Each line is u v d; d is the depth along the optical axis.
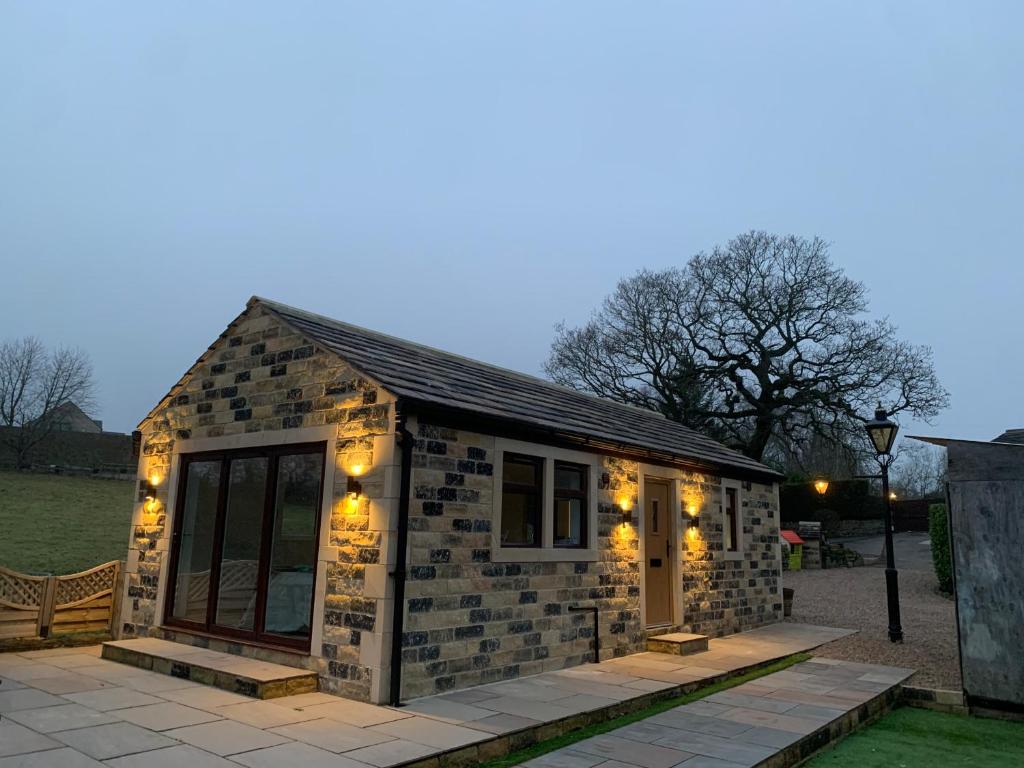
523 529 8.32
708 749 5.68
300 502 7.75
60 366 43.44
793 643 11.03
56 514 21.89
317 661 6.98
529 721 5.94
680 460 11.30
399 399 6.85
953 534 7.94
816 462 37.81
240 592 8.13
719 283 31.55
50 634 8.89
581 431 9.09
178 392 9.69
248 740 5.21
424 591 6.89
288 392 8.14
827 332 29.36
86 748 4.88
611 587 9.51
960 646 7.80
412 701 6.55
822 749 6.32
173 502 9.20
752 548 13.33
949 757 6.11
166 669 7.48
